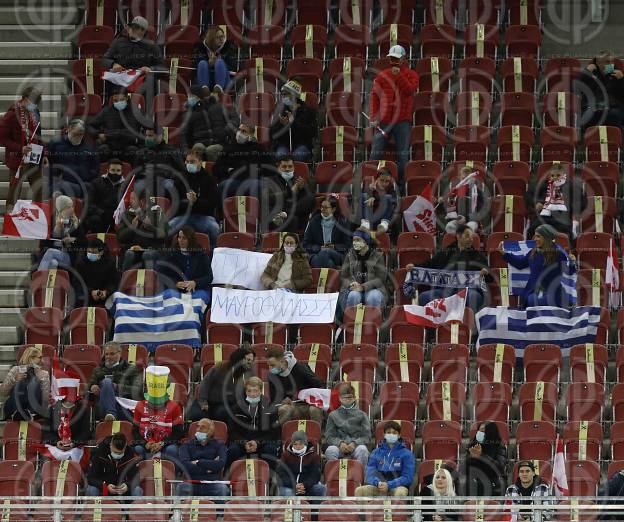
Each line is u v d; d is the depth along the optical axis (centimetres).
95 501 6344
